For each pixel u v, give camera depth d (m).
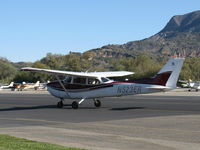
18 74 109.56
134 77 110.12
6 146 11.16
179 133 14.23
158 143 12.16
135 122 17.84
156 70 109.44
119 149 11.19
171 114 21.48
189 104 29.59
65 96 27.22
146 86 24.31
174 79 23.95
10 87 82.25
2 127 16.62
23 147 10.98
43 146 11.17
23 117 21.05
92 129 15.62
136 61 118.12
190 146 11.65
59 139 13.00
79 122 18.27
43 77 103.75
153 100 36.06
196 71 113.88
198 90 70.94
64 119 19.75
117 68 116.69
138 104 30.42
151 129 15.37
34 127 16.52
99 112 23.58
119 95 25.34
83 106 28.89
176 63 23.94
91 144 11.99
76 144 11.99
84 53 122.81
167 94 52.47
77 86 26.61
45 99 40.22
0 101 36.91
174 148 11.35
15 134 14.29
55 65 118.12
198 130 14.98
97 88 25.91
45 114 22.77
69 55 119.69
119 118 19.77
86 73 27.20
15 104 32.22
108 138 13.19
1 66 126.94
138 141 12.53
